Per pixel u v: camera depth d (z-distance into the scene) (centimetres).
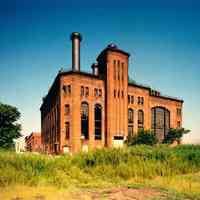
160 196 1087
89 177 1560
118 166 1703
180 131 6228
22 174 1373
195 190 1196
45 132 8356
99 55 6119
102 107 5575
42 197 1058
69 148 5109
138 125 6122
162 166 1709
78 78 5344
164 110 6875
